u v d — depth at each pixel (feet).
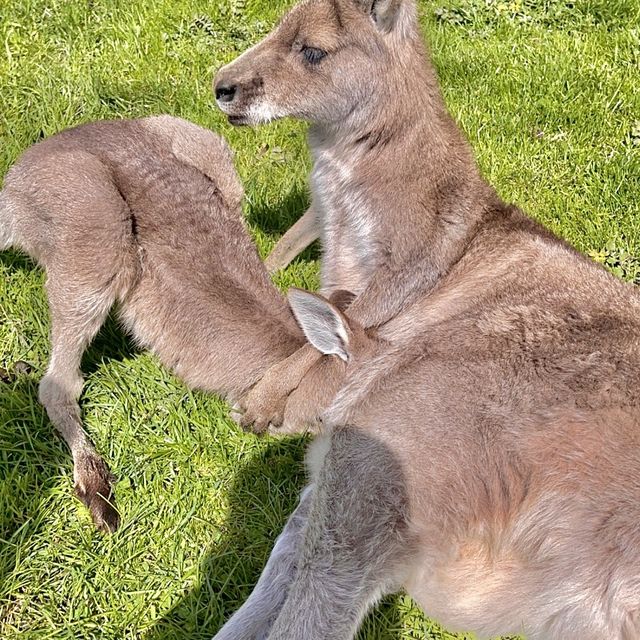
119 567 2.64
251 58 3.18
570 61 4.70
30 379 3.03
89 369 3.13
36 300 3.21
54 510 2.74
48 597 2.57
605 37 4.96
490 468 2.19
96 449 2.91
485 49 4.73
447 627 2.37
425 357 2.41
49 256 3.03
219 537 2.75
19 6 4.37
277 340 3.06
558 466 2.16
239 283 3.12
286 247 3.54
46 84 4.01
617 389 2.23
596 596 2.09
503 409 2.24
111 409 3.01
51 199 2.96
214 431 3.02
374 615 2.61
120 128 3.24
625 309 2.48
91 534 2.70
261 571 2.70
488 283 2.69
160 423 3.02
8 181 3.11
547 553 2.14
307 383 2.87
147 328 3.13
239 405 3.05
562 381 2.26
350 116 3.13
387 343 2.53
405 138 3.06
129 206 3.06
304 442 2.99
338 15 3.10
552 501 2.14
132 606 2.58
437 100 3.15
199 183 3.22
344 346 2.54
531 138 4.30
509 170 4.07
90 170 2.99
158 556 2.69
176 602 2.61
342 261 3.22
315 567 2.24
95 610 2.58
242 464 2.93
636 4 5.12
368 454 2.27
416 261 2.96
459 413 2.25
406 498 2.21
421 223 2.99
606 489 2.12
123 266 3.01
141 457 2.89
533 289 2.59
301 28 3.13
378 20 3.07
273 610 2.50
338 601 2.21
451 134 3.14
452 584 2.25
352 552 2.22
